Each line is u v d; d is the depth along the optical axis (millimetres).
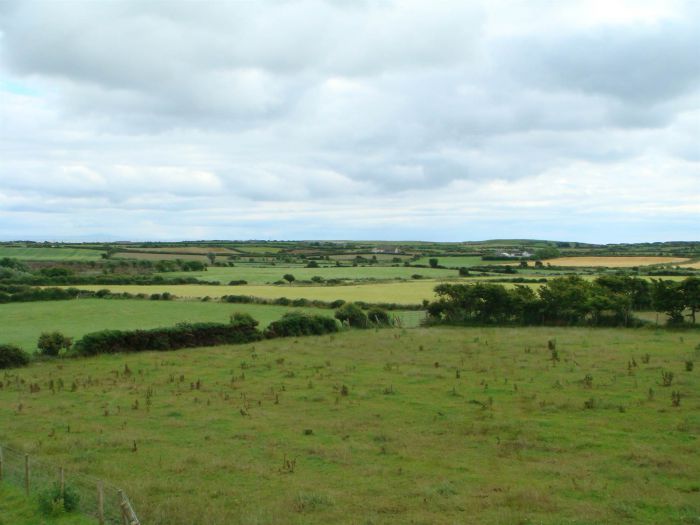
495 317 72500
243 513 16469
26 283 118438
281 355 49406
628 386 32812
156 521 15766
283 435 25047
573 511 16266
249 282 128500
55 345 50594
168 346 54469
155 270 154875
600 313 67688
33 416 29656
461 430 25203
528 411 28188
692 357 41812
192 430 26203
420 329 67938
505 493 17734
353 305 72250
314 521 15891
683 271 123938
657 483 18391
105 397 34031
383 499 17531
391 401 31188
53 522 15945
